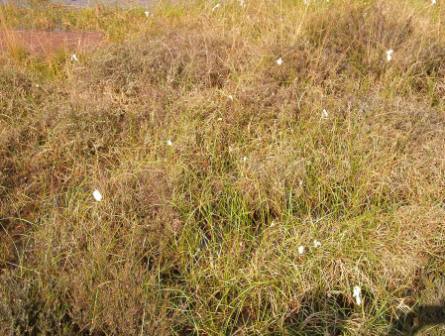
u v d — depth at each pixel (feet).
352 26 15.99
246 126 12.94
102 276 8.93
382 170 11.64
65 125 12.48
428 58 15.21
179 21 18.20
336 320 9.05
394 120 12.88
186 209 10.85
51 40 17.63
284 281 9.43
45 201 10.98
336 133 12.61
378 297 9.38
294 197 11.19
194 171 11.75
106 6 20.35
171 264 9.77
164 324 8.41
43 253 9.42
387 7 17.16
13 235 10.50
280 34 16.16
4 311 8.14
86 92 13.76
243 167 11.58
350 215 11.05
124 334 8.29
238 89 13.99
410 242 10.17
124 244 10.00
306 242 10.18
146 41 16.19
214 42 15.76
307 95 13.91
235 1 18.90
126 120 13.12
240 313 9.29
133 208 10.64
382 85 14.57
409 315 9.18
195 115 13.11
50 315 8.42
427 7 18.22
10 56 15.89
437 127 12.81
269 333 8.82
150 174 11.10
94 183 11.19
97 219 10.30
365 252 9.95
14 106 13.37
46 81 14.69
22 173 11.68
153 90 13.80
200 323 8.90
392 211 10.91
